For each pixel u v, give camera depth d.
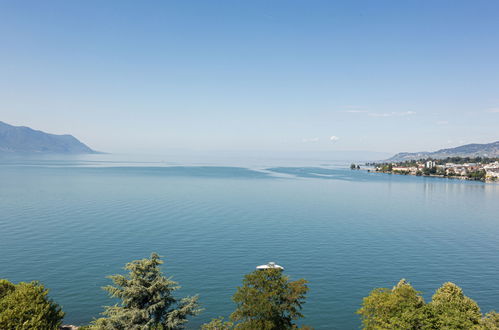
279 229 116.06
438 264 85.12
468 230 124.62
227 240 99.88
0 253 81.94
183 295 63.00
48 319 34.72
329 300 62.88
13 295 35.19
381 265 82.88
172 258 82.81
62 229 105.75
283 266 80.25
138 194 189.00
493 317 42.47
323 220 134.62
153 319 35.19
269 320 34.19
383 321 37.56
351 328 53.62
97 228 108.31
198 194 198.62
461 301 45.62
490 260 89.00
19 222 113.31
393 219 142.50
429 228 126.56
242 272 75.25
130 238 98.31
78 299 59.44
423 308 37.19
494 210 172.38
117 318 34.00
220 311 57.56
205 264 79.56
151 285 36.06
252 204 169.00
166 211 141.00
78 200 162.38
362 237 109.19
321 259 85.81
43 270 72.12
